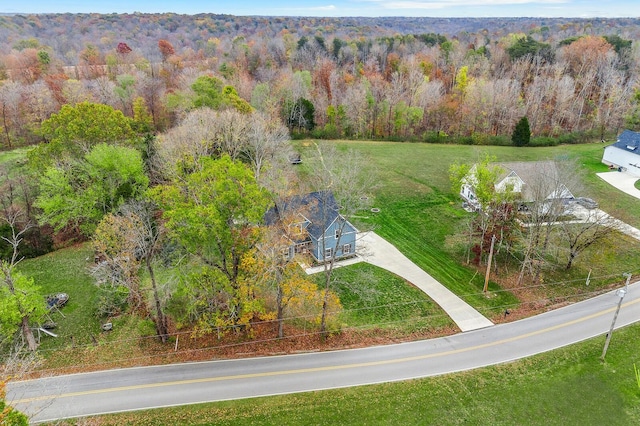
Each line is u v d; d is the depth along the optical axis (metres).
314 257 43.81
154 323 34.38
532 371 31.20
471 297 39.72
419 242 49.00
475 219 49.00
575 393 29.36
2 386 19.03
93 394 28.75
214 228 27.80
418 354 32.91
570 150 81.25
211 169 28.42
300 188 49.00
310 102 84.75
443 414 27.75
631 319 36.50
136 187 46.72
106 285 38.75
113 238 33.25
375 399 28.72
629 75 105.75
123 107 83.19
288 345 33.53
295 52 127.94
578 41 113.38
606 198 59.19
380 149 80.25
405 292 40.19
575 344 33.75
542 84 92.94
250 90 86.31
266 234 30.78
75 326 35.34
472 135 85.88
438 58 117.75
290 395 28.91
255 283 30.88
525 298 39.66
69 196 44.78
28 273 42.38
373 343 34.06
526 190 48.50
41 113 75.50
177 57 119.19
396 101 90.31
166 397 28.55
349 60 126.38
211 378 30.22
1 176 49.94
